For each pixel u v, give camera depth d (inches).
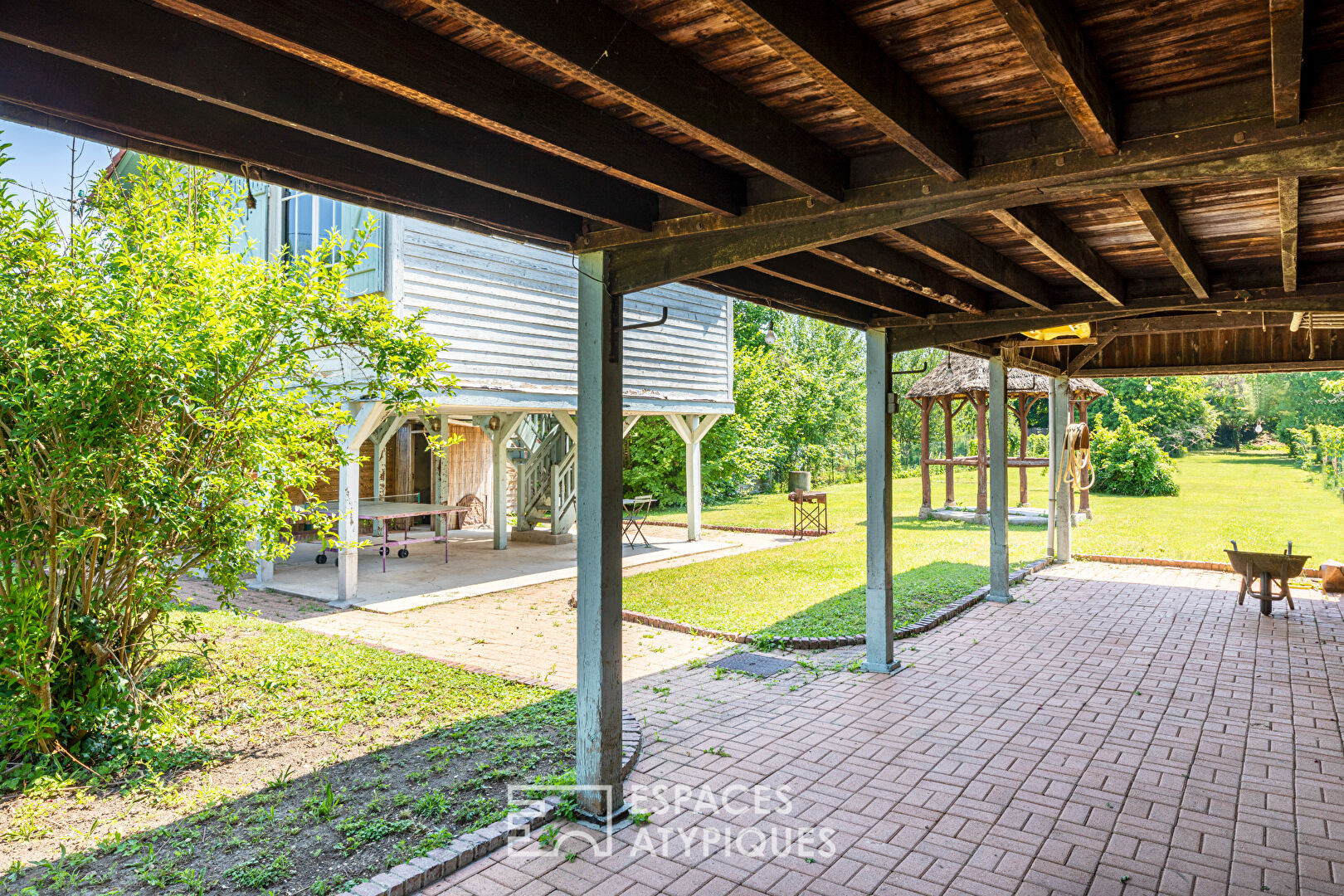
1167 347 420.8
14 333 166.7
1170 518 749.9
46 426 173.0
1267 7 76.6
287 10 71.9
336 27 75.5
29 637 179.0
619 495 159.6
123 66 74.7
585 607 158.1
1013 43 84.5
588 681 157.2
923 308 246.2
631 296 521.7
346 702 225.8
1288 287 182.9
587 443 157.5
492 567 488.1
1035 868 138.7
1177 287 211.0
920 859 141.9
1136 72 90.6
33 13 68.7
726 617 335.6
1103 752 190.4
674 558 534.3
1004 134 107.7
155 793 167.3
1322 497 937.5
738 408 937.5
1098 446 1007.6
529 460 634.2
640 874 136.9
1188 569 470.3
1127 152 99.0
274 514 217.5
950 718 214.7
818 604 361.7
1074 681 248.5
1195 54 86.0
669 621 327.0
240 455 206.2
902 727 208.1
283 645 288.2
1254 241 174.2
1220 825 154.4
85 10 72.0
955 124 105.1
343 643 295.6
